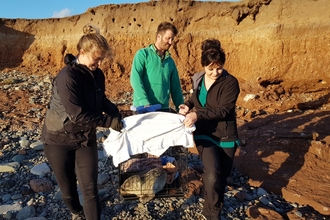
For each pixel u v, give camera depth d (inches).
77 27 762.8
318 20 443.5
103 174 198.8
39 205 171.6
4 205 171.2
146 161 155.3
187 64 566.3
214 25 562.3
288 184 188.1
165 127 128.6
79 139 123.9
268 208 164.7
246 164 215.3
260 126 284.0
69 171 131.7
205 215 136.9
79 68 117.0
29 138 286.8
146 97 167.5
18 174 210.5
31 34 839.1
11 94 481.7
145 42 621.0
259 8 505.4
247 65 504.1
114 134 126.9
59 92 114.5
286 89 456.1
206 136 138.3
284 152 219.3
